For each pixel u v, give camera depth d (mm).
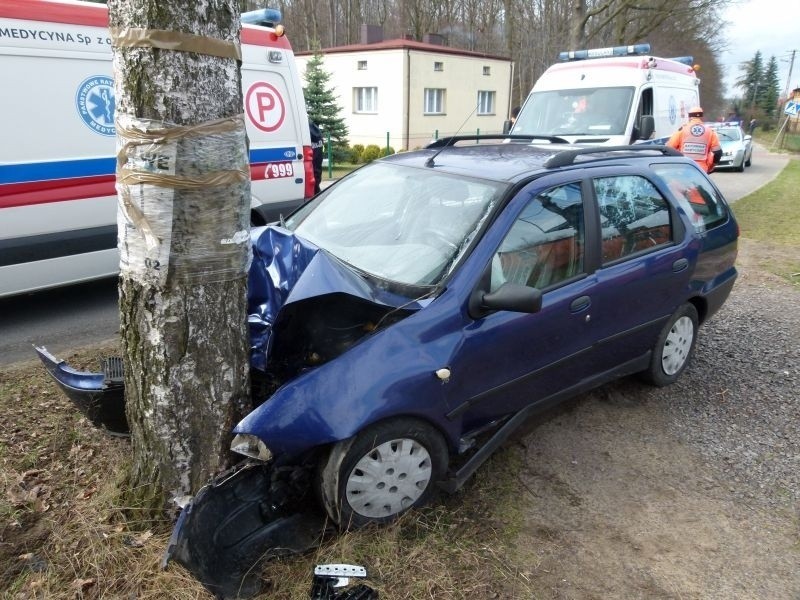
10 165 5078
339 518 2762
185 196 2469
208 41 2396
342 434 2617
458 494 3264
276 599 2467
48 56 5195
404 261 3260
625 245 3893
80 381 3119
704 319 4758
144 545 2639
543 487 3381
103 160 5648
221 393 2744
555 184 3512
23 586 2471
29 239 5293
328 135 22812
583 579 2760
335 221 3809
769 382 4758
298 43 44562
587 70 9625
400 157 4230
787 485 3514
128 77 2357
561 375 3613
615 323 3822
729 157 22234
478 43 40625
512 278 3234
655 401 4410
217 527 2584
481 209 3303
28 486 3066
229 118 2520
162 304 2561
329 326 3037
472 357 3025
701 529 3129
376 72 26953
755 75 84188
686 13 23281
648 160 4324
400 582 2604
